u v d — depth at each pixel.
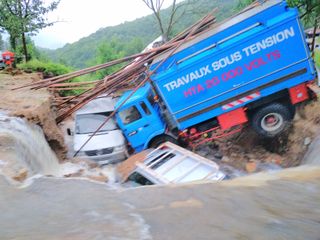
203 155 10.70
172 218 3.39
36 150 8.67
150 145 10.74
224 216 3.31
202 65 9.34
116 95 11.96
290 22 8.80
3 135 7.03
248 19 9.07
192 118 9.88
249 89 9.41
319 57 16.03
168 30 23.05
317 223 3.04
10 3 21.05
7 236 3.38
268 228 3.04
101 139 10.63
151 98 10.46
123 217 3.53
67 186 4.62
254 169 9.51
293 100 9.38
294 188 3.69
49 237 3.28
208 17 11.08
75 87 14.04
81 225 3.46
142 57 11.03
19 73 17.98
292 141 9.72
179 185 4.19
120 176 8.78
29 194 4.43
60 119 12.26
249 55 9.14
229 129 10.41
